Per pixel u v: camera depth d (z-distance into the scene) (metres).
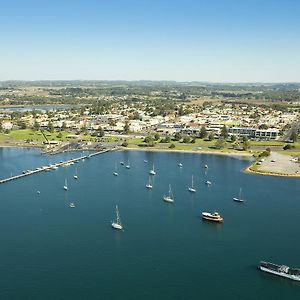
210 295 197.38
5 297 195.88
